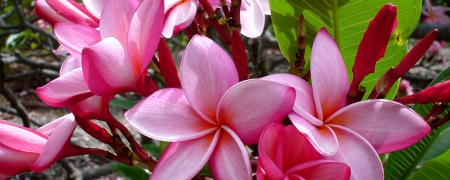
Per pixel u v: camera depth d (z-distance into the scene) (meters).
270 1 0.43
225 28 0.41
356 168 0.33
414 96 0.37
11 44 1.62
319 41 0.35
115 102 0.83
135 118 0.34
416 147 0.48
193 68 0.34
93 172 1.10
